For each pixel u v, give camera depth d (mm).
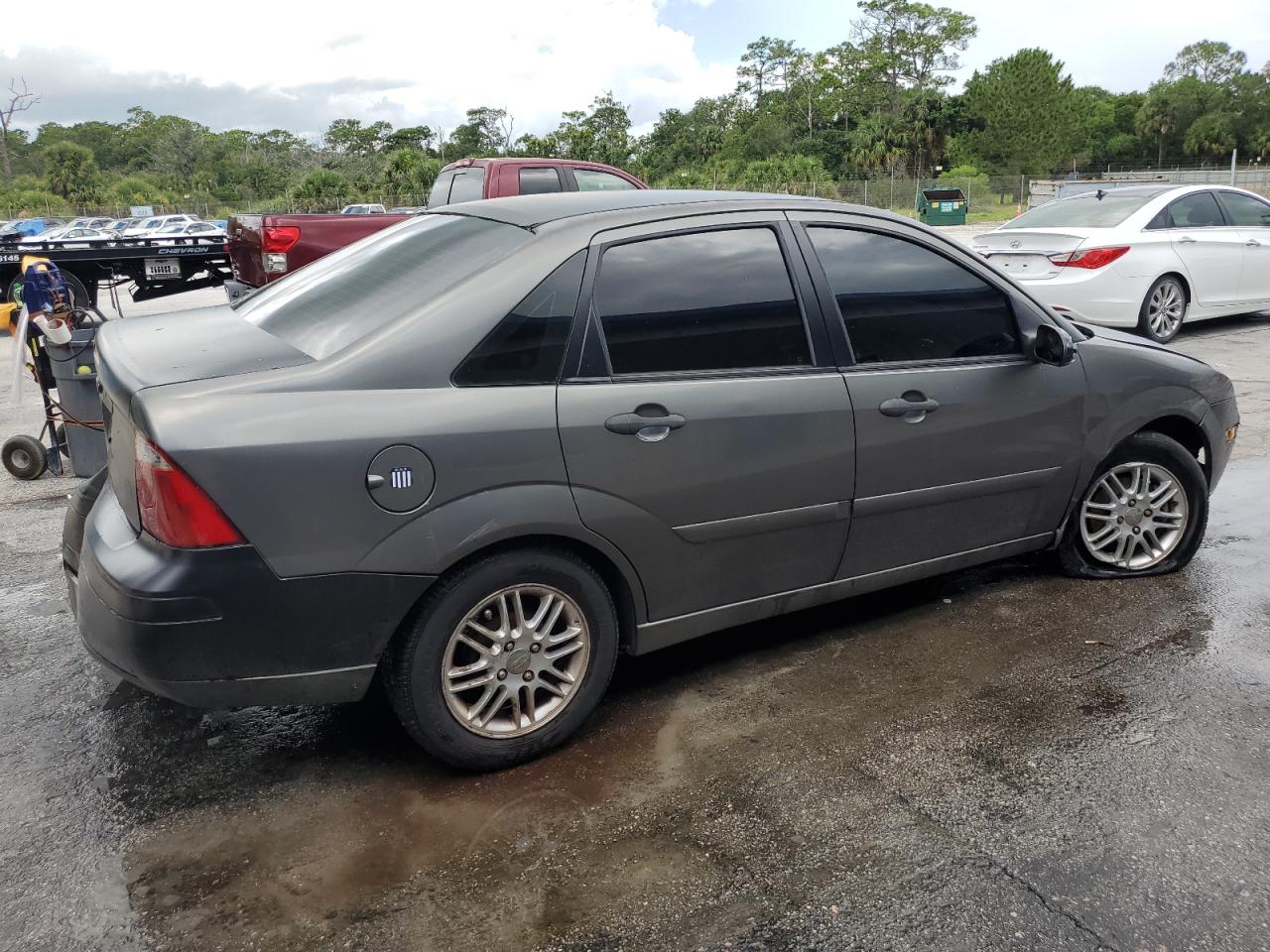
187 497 2488
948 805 2803
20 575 4656
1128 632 3916
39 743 3201
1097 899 2422
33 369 6395
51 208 74688
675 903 2422
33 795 2908
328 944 2299
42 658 3799
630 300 3080
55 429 6453
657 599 3205
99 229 48406
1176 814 2750
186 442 2482
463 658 2932
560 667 3098
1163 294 10031
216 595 2525
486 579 2832
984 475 3820
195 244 13734
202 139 123312
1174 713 3293
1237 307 10656
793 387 3305
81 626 2783
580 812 2793
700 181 63344
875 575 3688
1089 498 4258
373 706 3428
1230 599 4219
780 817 2756
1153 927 2328
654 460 3037
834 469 3410
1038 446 3943
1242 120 113125
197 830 2736
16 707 3432
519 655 2951
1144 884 2475
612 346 3021
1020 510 4016
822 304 3436
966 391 3699
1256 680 3516
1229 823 2709
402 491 2664
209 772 3031
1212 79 123000
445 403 2740
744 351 3260
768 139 102062
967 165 91312
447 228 3416
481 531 2762
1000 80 93188
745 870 2541
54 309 5957
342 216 9820
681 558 3191
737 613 3408
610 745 3145
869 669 3637
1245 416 7297
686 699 3434
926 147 93438
